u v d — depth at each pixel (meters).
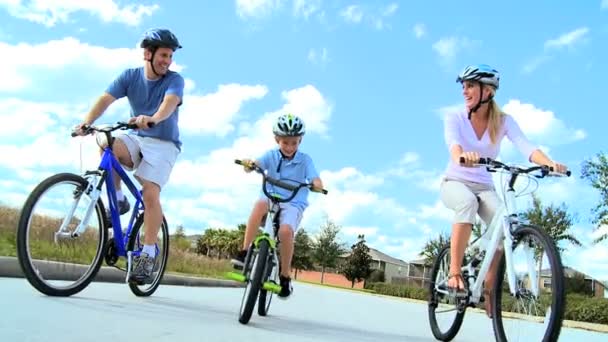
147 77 4.82
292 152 4.96
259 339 3.54
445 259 4.71
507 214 3.79
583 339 7.15
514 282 3.54
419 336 4.97
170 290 7.10
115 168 4.60
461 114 4.34
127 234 4.79
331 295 13.32
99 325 3.34
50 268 4.32
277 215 4.67
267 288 4.34
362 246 56.88
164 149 4.79
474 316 9.10
